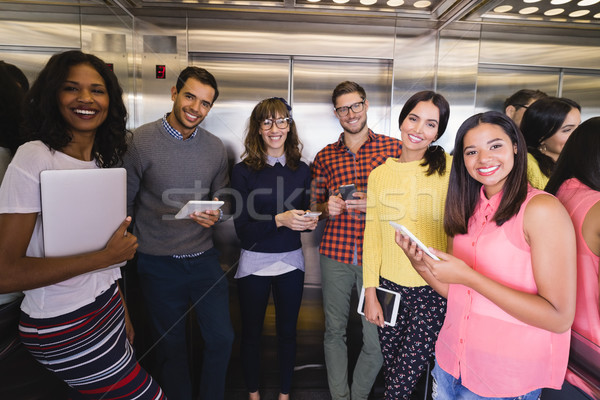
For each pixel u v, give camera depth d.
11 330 0.85
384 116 1.27
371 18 1.23
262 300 1.23
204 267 1.21
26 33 1.27
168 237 1.16
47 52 1.29
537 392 0.70
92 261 0.67
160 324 1.22
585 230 0.68
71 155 0.73
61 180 0.64
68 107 0.70
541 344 0.67
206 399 1.29
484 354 0.72
